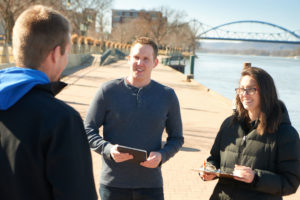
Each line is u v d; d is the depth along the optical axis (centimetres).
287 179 190
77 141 122
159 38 8550
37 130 115
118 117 228
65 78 1580
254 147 199
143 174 226
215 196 214
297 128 1318
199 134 709
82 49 3281
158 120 231
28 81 120
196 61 9844
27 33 125
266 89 195
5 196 117
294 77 4534
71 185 116
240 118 210
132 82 234
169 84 1653
